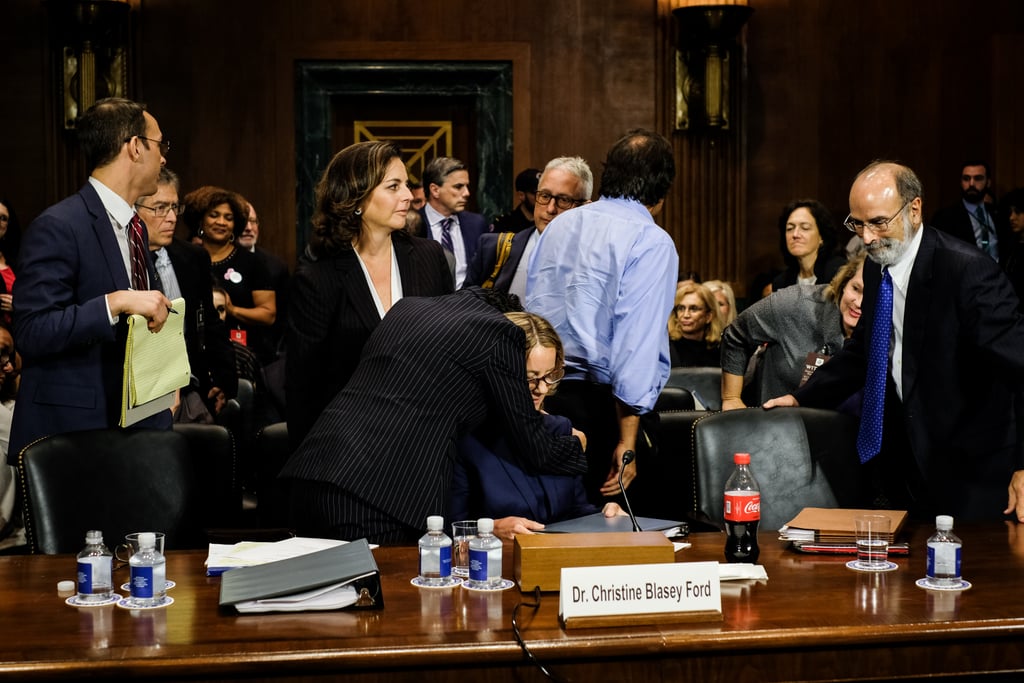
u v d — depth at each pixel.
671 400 4.66
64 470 3.25
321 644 2.19
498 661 2.20
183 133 8.33
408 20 8.41
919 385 3.49
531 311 3.96
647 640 2.22
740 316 4.90
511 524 3.00
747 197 8.65
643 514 4.25
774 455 3.70
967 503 3.49
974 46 8.58
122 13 8.10
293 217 8.41
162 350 3.48
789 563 2.81
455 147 8.66
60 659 2.12
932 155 8.62
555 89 8.49
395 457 2.97
